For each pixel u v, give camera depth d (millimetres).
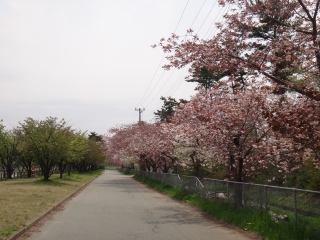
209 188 16453
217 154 16750
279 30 11375
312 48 9773
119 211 14727
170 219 12641
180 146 24062
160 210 15188
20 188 22641
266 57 11367
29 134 31281
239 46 11688
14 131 40438
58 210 14812
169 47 12133
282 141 11883
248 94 13867
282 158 13273
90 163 70562
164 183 28719
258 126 13953
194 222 12000
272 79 11625
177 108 20109
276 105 11602
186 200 18656
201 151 18969
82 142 44375
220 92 16531
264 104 13031
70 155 34562
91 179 46781
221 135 14672
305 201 8508
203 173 31828
